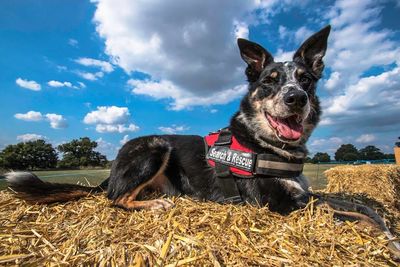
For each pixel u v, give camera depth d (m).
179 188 0.45
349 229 0.31
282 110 0.40
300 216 0.35
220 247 0.26
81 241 0.27
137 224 0.31
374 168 0.79
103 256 0.24
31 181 0.39
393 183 0.77
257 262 0.24
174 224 0.29
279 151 0.40
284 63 0.46
